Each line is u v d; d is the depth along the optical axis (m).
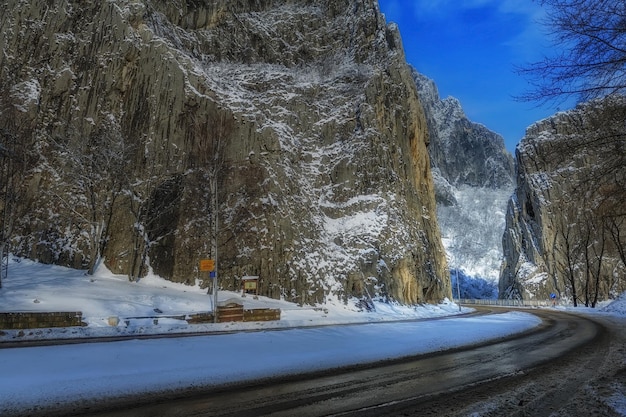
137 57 41.03
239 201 36.16
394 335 16.44
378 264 37.16
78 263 31.83
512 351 13.03
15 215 30.02
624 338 16.70
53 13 41.78
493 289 123.06
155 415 6.13
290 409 6.43
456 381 8.48
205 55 49.84
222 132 38.53
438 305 45.09
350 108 48.41
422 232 47.28
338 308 33.00
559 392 7.45
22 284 25.81
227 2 53.78
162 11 49.09
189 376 8.58
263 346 12.88
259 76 49.00
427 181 59.72
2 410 6.24
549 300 68.25
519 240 86.38
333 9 59.06
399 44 62.03
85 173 32.66
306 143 45.47
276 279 33.81
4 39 39.75
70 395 7.05
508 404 6.65
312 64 54.22
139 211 34.53
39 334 17.03
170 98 39.59
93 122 37.66
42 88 38.12
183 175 36.72
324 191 42.47
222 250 34.06
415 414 6.12
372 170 43.41
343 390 7.72
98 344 13.21
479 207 174.12
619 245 45.34
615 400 6.84
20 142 31.53
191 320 22.75
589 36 5.91
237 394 7.44
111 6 42.41
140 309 24.25
